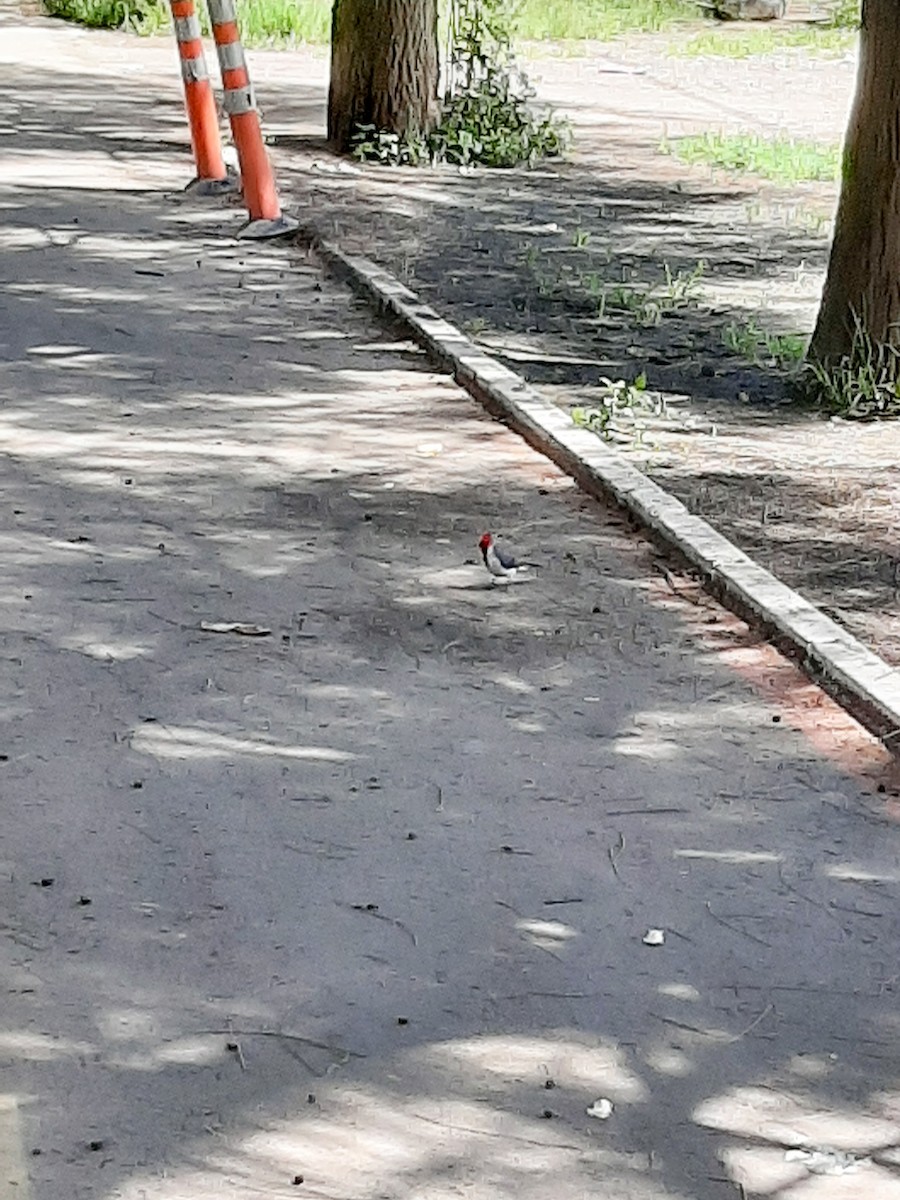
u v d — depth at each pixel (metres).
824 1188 4.20
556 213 12.26
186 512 7.91
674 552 7.69
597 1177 4.21
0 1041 4.63
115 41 19.59
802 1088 4.55
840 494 8.20
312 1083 4.51
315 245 11.16
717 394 9.20
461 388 9.15
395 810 5.81
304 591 7.44
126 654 6.88
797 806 5.91
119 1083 4.50
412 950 5.07
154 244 11.12
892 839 5.74
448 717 6.45
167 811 5.75
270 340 9.66
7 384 9.01
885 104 8.94
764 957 5.09
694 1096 4.50
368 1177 4.19
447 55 15.73
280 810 5.78
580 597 7.46
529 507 8.05
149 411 8.78
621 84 17.69
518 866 5.51
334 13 13.69
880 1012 4.86
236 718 6.39
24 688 6.56
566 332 9.94
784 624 7.09
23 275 10.47
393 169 13.27
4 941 5.05
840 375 9.11
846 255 9.11
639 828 5.75
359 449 8.48
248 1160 4.23
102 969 4.95
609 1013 4.83
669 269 11.08
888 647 7.11
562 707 6.56
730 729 6.43
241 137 11.35
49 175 12.59
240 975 4.94
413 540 7.77
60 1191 4.12
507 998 4.88
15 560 7.56
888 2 8.86
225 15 11.28
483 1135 4.34
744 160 13.91
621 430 8.70
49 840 5.55
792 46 20.75
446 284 10.58
